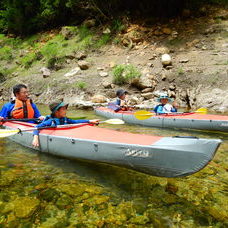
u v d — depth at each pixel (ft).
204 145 7.88
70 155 11.55
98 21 51.93
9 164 11.47
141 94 32.81
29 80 42.80
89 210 7.74
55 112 13.34
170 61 35.70
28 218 7.29
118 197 8.54
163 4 46.57
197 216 7.42
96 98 32.01
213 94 28.63
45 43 55.57
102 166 11.30
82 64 40.98
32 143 13.48
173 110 22.79
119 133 10.92
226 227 6.91
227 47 35.76
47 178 9.98
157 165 8.81
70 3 51.78
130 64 36.65
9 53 56.13
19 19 62.54
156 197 8.54
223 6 46.09
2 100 41.55
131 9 49.55
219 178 9.98
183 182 9.68
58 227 6.91
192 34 41.11
